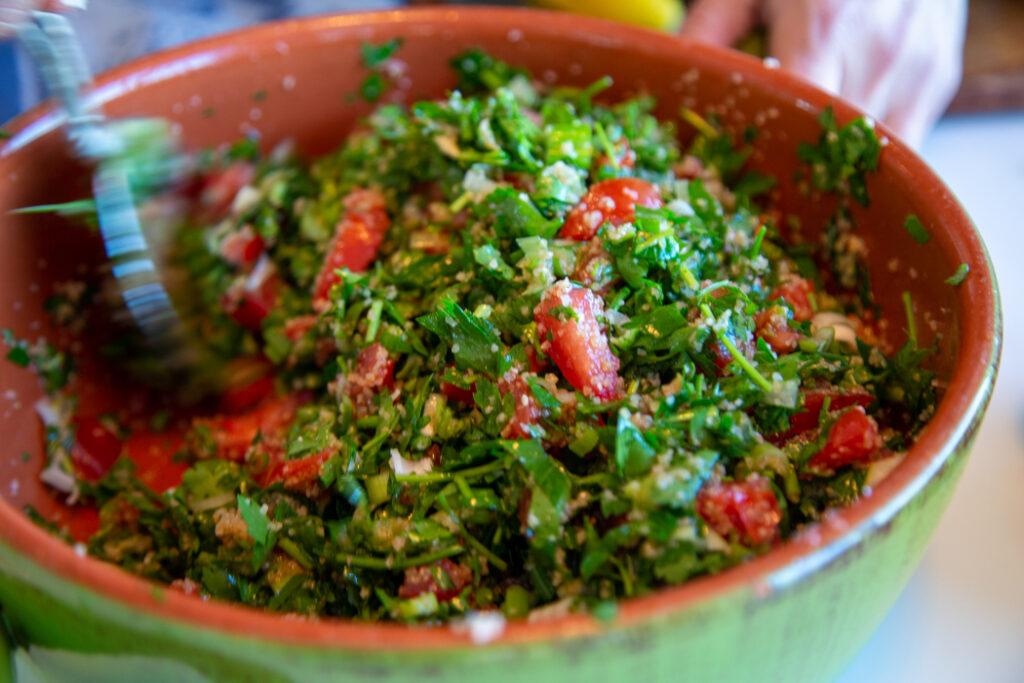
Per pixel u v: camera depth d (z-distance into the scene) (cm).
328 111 130
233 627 57
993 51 178
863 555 62
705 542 72
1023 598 96
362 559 80
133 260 110
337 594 82
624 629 55
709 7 150
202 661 60
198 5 166
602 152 108
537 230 92
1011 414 116
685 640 57
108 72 112
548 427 81
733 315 88
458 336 86
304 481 88
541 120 115
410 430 86
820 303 109
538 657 55
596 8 156
